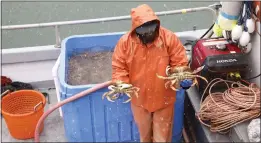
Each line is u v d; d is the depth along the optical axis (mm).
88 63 3178
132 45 2352
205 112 2766
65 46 3117
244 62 2791
